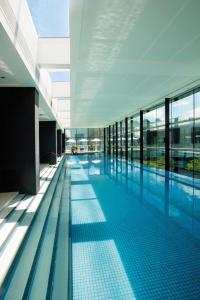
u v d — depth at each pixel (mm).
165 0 3340
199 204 6191
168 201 6520
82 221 4922
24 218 3982
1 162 5586
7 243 2998
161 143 12633
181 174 10570
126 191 7805
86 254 3467
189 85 8273
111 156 25125
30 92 5660
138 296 2539
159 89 8867
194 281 2795
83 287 2699
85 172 12500
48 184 7219
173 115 10883
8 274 2389
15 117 5625
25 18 4164
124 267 3107
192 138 9500
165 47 4906
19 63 4090
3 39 3174
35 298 2268
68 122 22594
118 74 6789
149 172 11961
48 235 3838
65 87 10211
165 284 2734
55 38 5711
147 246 3729
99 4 3416
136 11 3625
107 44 4719
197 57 5480
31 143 5668
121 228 4512
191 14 3713
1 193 5367
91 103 11844
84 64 5855
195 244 3793
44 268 2832
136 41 4617
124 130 20203
